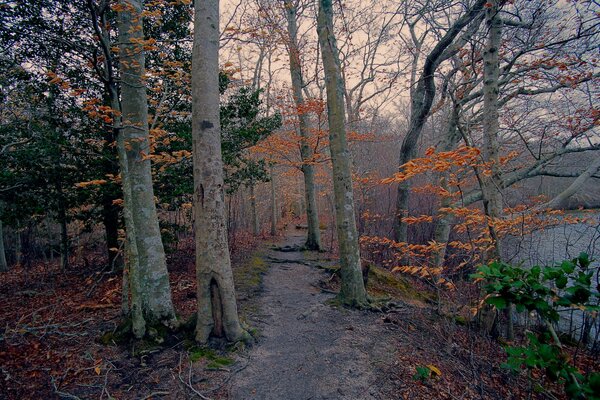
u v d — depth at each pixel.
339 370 3.41
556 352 2.09
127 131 4.24
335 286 6.82
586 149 4.89
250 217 19.52
